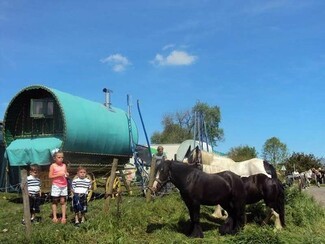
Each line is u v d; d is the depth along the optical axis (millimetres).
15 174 17734
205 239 10719
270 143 67062
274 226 12742
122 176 18438
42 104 16562
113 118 19297
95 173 18875
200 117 21625
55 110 16547
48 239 9852
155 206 13453
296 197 16578
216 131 72312
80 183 11945
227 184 11492
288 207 14734
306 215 14531
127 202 14570
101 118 18156
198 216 11219
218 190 11359
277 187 12789
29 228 10016
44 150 15883
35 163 15945
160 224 12047
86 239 10398
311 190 35562
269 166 14047
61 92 16719
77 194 11836
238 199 11656
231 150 44156
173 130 81000
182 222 12203
